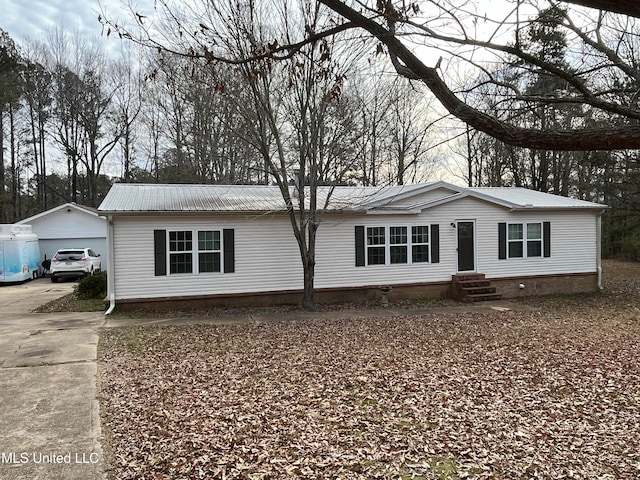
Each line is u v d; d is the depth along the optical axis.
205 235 12.77
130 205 12.46
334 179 12.97
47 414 5.16
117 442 4.46
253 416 5.10
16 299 15.61
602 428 4.82
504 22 3.60
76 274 20.91
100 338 9.12
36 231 23.72
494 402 5.54
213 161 22.33
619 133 2.50
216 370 6.86
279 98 11.70
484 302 14.18
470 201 15.12
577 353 7.76
